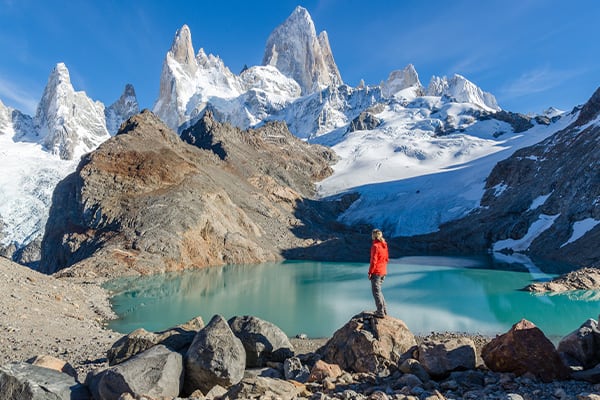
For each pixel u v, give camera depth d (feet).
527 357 26.25
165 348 27.04
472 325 67.51
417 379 26.23
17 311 54.13
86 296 83.97
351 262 179.83
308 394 24.35
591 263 144.25
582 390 22.98
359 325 34.45
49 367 25.62
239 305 84.94
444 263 176.14
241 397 22.49
